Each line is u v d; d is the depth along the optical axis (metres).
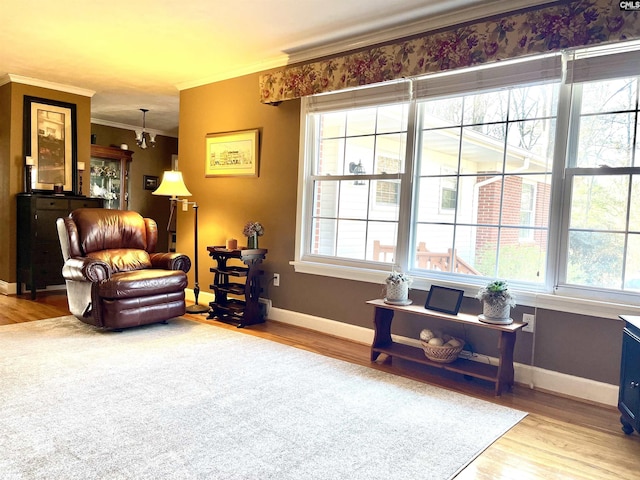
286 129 4.34
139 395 2.55
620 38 2.51
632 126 2.66
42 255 5.18
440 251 3.46
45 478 1.73
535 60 2.91
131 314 3.80
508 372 2.85
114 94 5.96
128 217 4.55
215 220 5.04
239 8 3.27
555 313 2.89
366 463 1.94
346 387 2.80
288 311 4.36
